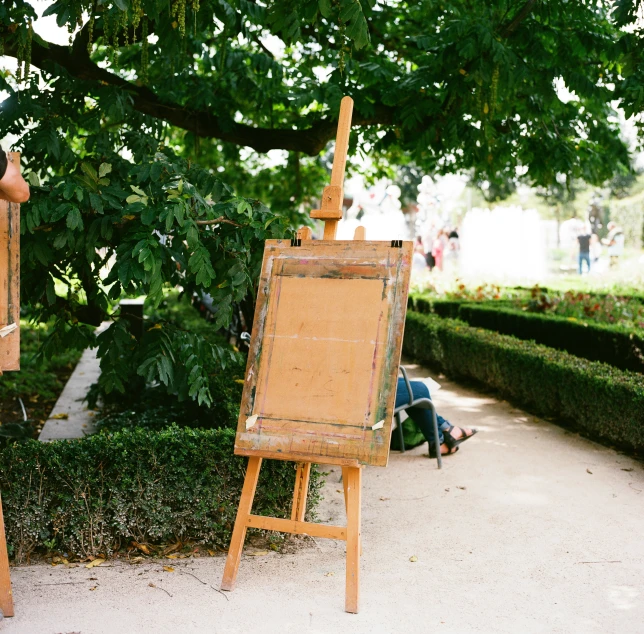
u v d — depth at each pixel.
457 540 3.71
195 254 3.38
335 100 5.70
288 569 3.32
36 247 3.58
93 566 3.32
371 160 9.76
